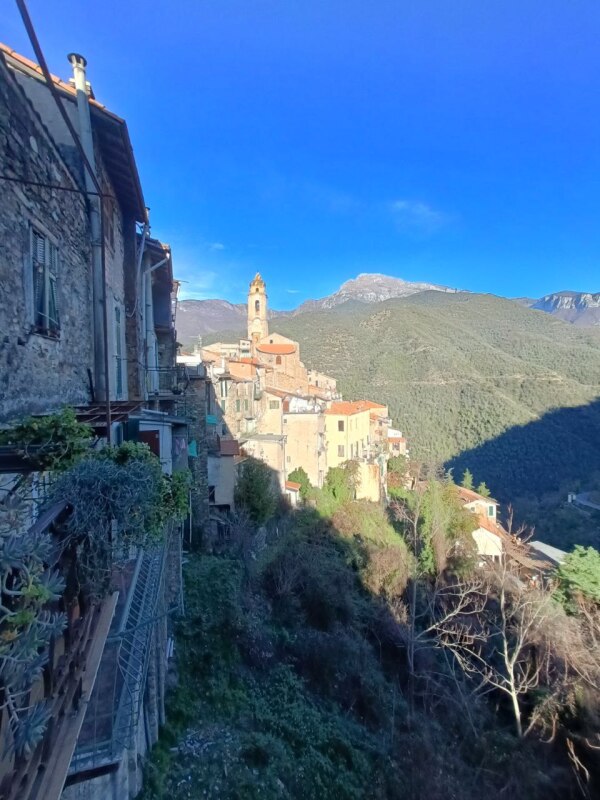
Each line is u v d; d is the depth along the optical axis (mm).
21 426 3891
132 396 11117
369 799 12109
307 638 17547
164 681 10609
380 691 17688
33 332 5461
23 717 2490
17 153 5133
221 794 9086
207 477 21062
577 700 18531
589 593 22922
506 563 30281
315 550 25422
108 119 7848
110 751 5527
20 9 2701
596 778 16641
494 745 17812
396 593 25781
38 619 2439
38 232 5715
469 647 23828
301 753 11906
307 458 36906
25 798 2461
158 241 13531
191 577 15977
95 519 3668
